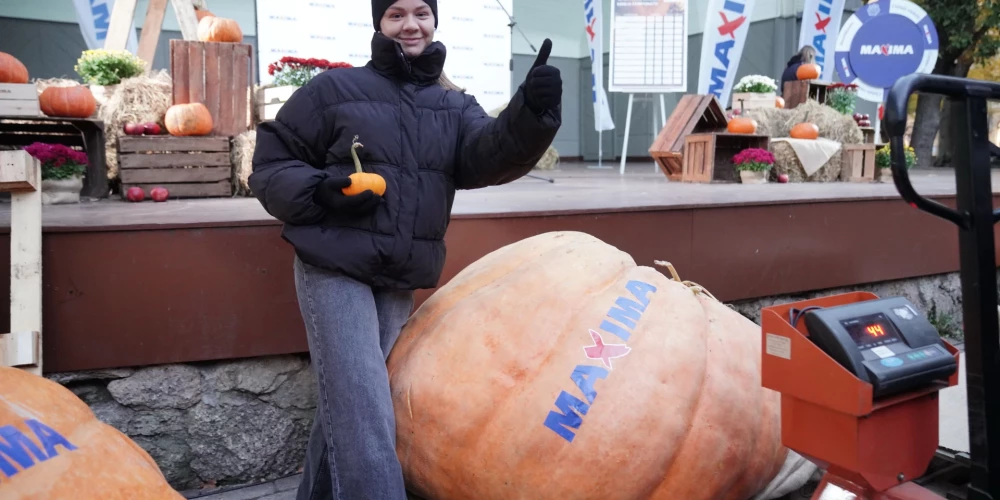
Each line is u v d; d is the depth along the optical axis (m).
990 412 1.61
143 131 4.43
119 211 3.21
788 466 2.32
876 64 7.30
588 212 3.21
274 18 6.80
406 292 2.19
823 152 7.20
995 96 1.60
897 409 1.65
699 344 2.09
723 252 3.60
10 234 2.35
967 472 2.09
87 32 7.79
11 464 1.15
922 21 7.16
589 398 1.93
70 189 4.05
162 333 2.55
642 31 8.50
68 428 1.33
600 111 11.71
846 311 1.66
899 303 1.75
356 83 1.95
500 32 7.82
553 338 2.04
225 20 5.16
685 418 1.98
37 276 2.28
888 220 4.17
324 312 1.91
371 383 1.89
